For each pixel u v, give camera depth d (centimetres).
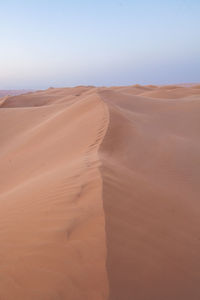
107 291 195
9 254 267
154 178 523
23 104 3944
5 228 326
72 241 256
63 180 416
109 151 646
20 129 1670
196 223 354
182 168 639
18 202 407
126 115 1092
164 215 343
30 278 226
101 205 306
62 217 303
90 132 833
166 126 1210
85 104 1256
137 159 628
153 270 232
